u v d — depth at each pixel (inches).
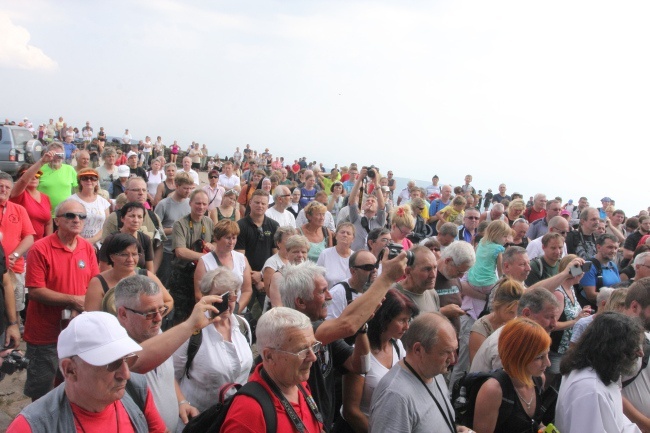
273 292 203.6
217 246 211.9
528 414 125.6
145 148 1080.8
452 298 207.8
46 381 171.3
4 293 176.4
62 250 175.2
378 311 136.5
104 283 155.0
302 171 642.2
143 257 204.4
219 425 102.7
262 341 104.5
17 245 221.0
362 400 132.5
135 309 115.0
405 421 110.8
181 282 209.6
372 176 325.4
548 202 438.9
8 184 215.3
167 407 122.9
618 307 174.7
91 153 812.6
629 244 346.0
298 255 215.9
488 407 121.6
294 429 101.6
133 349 87.1
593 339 126.6
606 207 546.3
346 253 244.7
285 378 103.1
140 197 248.4
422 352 115.3
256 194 267.3
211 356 134.9
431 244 243.1
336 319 118.5
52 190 304.0
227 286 140.3
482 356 148.7
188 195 296.8
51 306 171.0
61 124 1167.0
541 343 120.5
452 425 118.3
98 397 84.9
